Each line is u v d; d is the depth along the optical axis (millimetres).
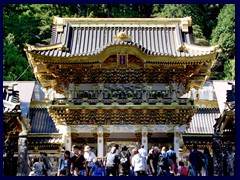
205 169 34188
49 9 82438
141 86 43969
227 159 39562
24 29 77688
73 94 43781
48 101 48344
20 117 40750
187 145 49781
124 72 43250
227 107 44406
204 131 54125
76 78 43656
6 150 38094
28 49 41750
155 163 31797
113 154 31625
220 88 58719
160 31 46969
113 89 43906
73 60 42062
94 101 43188
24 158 36312
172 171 32844
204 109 56625
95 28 46969
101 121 43750
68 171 31844
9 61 70375
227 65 73188
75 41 45656
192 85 48094
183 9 81812
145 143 43781
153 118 43781
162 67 42938
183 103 43250
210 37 80750
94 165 31984
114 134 44406
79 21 47188
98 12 84125
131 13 85312
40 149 47844
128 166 31859
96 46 45281
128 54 42344
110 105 43000
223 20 78375
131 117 43688
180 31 46531
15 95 43500
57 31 46500
